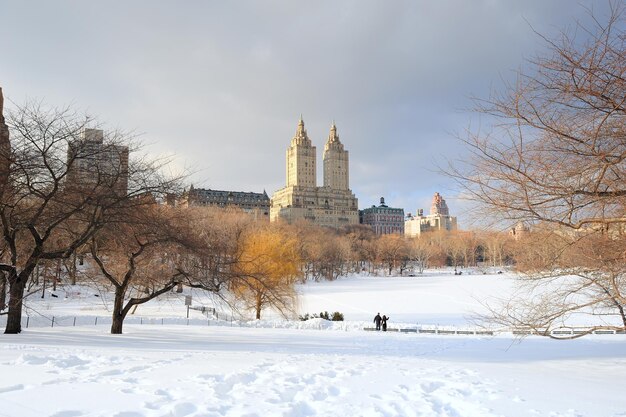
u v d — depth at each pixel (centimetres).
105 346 1498
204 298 5875
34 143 1828
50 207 2008
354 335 2744
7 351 1202
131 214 1995
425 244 15012
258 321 3669
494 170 1023
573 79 891
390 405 722
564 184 985
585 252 1089
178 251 2353
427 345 2156
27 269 1948
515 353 1759
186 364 1056
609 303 1280
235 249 2995
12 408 618
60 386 759
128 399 677
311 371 1022
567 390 883
